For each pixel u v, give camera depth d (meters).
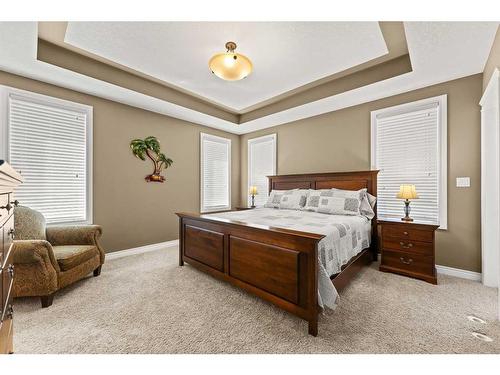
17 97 2.57
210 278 2.57
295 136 4.36
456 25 1.84
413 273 2.54
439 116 2.79
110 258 3.28
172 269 2.85
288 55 2.69
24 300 2.07
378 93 3.12
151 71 3.08
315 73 3.15
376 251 3.13
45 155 2.77
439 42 2.05
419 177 2.96
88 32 2.28
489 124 2.37
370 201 3.13
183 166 4.30
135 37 2.36
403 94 3.08
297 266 1.66
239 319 1.77
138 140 3.61
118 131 3.41
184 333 1.60
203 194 4.64
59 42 2.45
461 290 2.25
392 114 3.16
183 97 3.87
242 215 2.96
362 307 1.93
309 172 4.13
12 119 2.54
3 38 1.99
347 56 2.72
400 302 2.01
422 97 2.92
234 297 2.13
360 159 3.48
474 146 2.56
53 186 2.83
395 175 3.15
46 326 1.67
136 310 1.90
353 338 1.54
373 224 3.12
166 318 1.78
